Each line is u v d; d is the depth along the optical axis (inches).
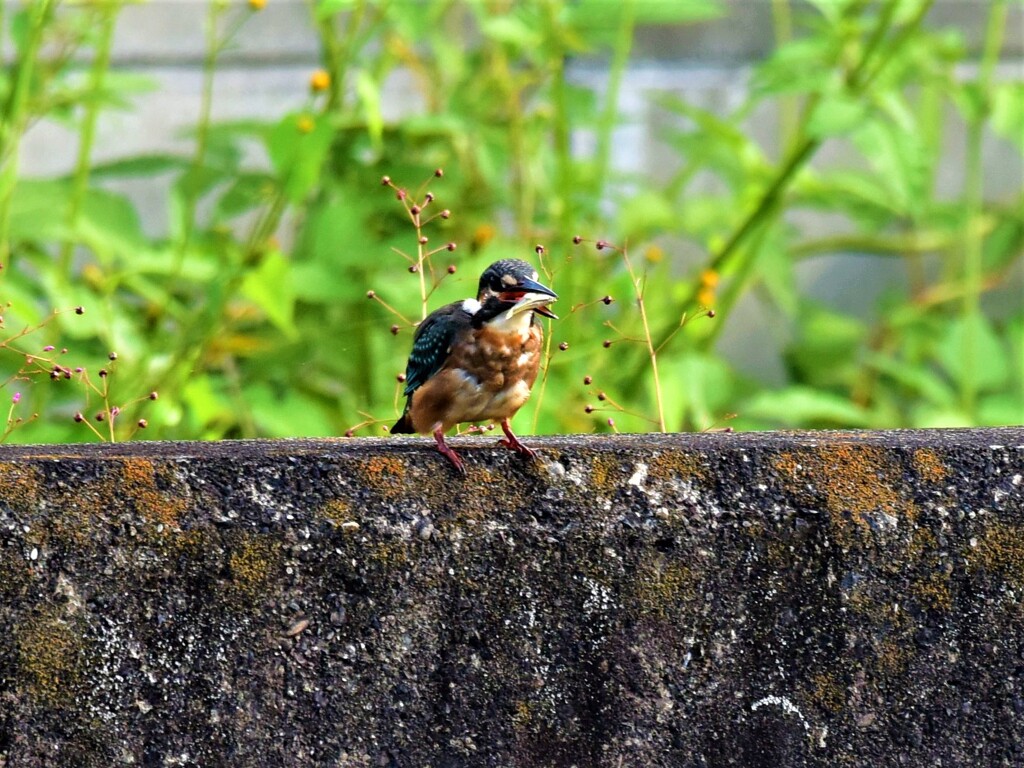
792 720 236.5
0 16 424.5
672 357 481.7
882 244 575.5
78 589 223.6
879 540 231.6
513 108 491.5
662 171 618.2
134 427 373.1
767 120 616.4
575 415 416.5
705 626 233.6
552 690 234.1
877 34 442.0
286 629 228.4
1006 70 633.0
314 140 393.7
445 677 232.4
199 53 583.8
